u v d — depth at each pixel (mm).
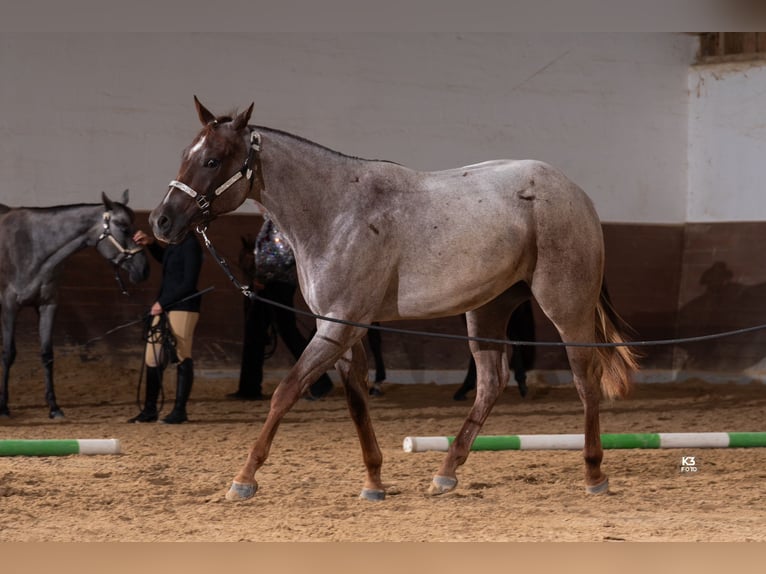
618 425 10547
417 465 7820
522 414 11633
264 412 11695
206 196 5996
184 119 14109
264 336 12852
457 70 14570
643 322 14664
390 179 6195
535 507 6121
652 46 14773
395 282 6160
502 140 14656
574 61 14695
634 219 14742
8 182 13766
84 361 13742
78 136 13914
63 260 10961
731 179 14352
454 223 6117
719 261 14352
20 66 13797
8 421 10719
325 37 14344
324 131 14367
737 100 14328
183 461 7957
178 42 14070
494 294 6258
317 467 7719
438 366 14375
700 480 7137
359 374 6309
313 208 6078
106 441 7941
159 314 10445
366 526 5531
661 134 14812
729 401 12562
